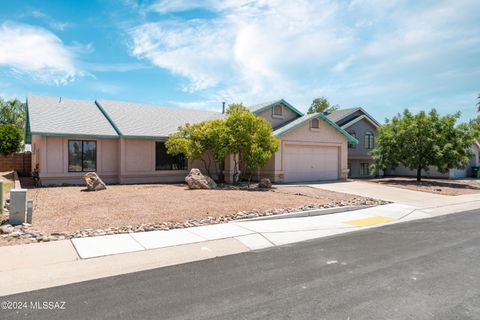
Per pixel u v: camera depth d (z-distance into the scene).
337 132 23.38
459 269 5.95
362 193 17.16
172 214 10.10
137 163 19.34
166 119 22.47
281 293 4.84
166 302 4.52
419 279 5.43
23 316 4.10
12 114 39.91
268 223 9.70
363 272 5.76
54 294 4.76
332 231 9.13
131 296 4.71
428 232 9.11
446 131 23.05
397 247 7.48
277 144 17.94
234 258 6.54
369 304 4.49
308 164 22.14
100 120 19.98
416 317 4.13
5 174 23.80
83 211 10.18
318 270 5.86
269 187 17.58
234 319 4.06
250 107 24.03
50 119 18.31
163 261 6.28
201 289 4.97
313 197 14.83
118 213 10.02
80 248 6.82
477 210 13.38
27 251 6.55
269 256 6.70
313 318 4.09
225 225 9.21
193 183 16.06
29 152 26.69
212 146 18.34
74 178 17.81
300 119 22.52
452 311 4.30
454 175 29.81
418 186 21.31
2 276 5.37
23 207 8.33
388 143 24.59
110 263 6.08
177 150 18.39
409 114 24.30
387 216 11.58
